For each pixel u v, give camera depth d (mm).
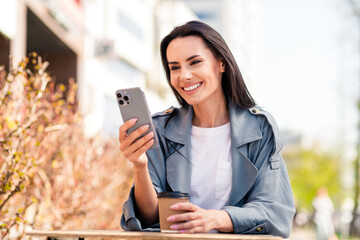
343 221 22672
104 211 5355
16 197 3740
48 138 4180
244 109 2332
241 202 2250
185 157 2314
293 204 2219
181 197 1912
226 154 2322
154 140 2027
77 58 12305
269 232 2025
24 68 3648
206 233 1931
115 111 17547
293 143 50656
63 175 4484
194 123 2406
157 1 25672
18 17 7945
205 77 2217
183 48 2209
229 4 58531
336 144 29547
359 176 22547
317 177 40406
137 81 21859
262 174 2205
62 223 4188
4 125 3488
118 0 18953
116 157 5855
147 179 2145
